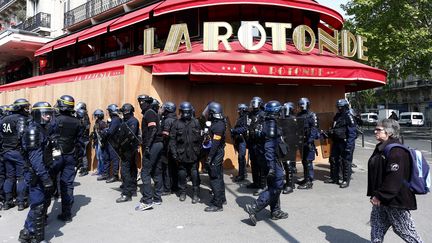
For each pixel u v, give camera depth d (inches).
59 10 964.6
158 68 357.4
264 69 356.2
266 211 232.2
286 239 180.4
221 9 462.6
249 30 396.8
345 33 464.4
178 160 249.4
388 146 133.9
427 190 132.6
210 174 231.9
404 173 131.2
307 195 274.7
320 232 190.9
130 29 597.6
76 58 735.1
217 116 230.5
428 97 1697.8
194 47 428.5
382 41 874.1
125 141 250.8
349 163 305.0
